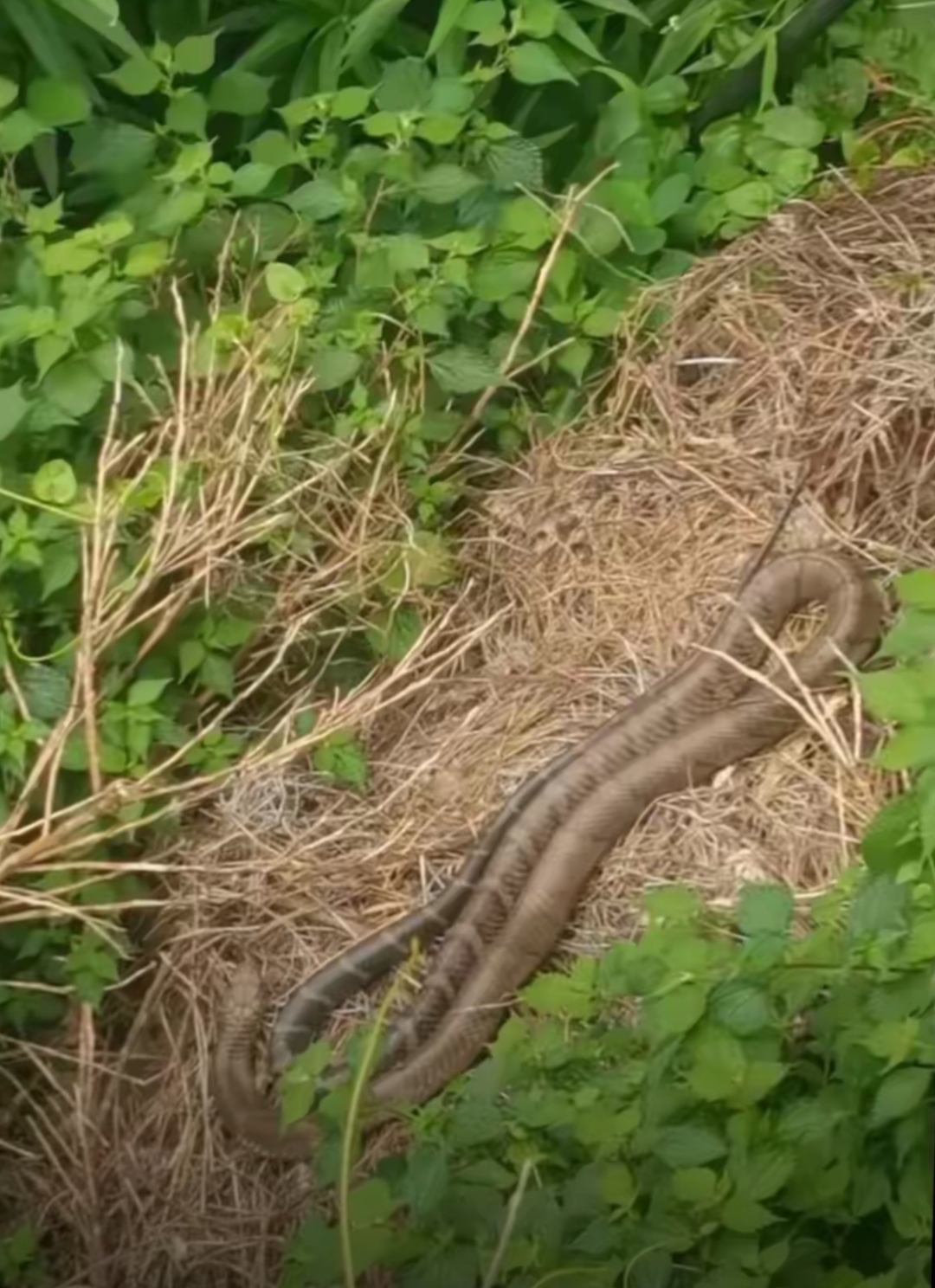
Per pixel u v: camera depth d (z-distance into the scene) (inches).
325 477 158.2
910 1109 133.0
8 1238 147.7
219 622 154.5
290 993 151.2
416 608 160.2
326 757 155.2
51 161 162.7
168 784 153.3
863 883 139.9
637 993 140.3
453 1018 148.0
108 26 159.5
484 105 168.1
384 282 159.6
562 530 162.6
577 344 164.9
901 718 140.6
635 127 166.7
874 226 165.5
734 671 154.4
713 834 150.8
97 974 149.4
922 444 157.9
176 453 150.6
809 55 171.0
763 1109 136.3
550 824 152.1
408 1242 136.5
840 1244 135.3
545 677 158.9
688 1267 134.2
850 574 154.5
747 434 161.6
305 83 169.3
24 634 152.7
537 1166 138.0
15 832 147.4
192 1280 146.6
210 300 160.7
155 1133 149.8
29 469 154.1
